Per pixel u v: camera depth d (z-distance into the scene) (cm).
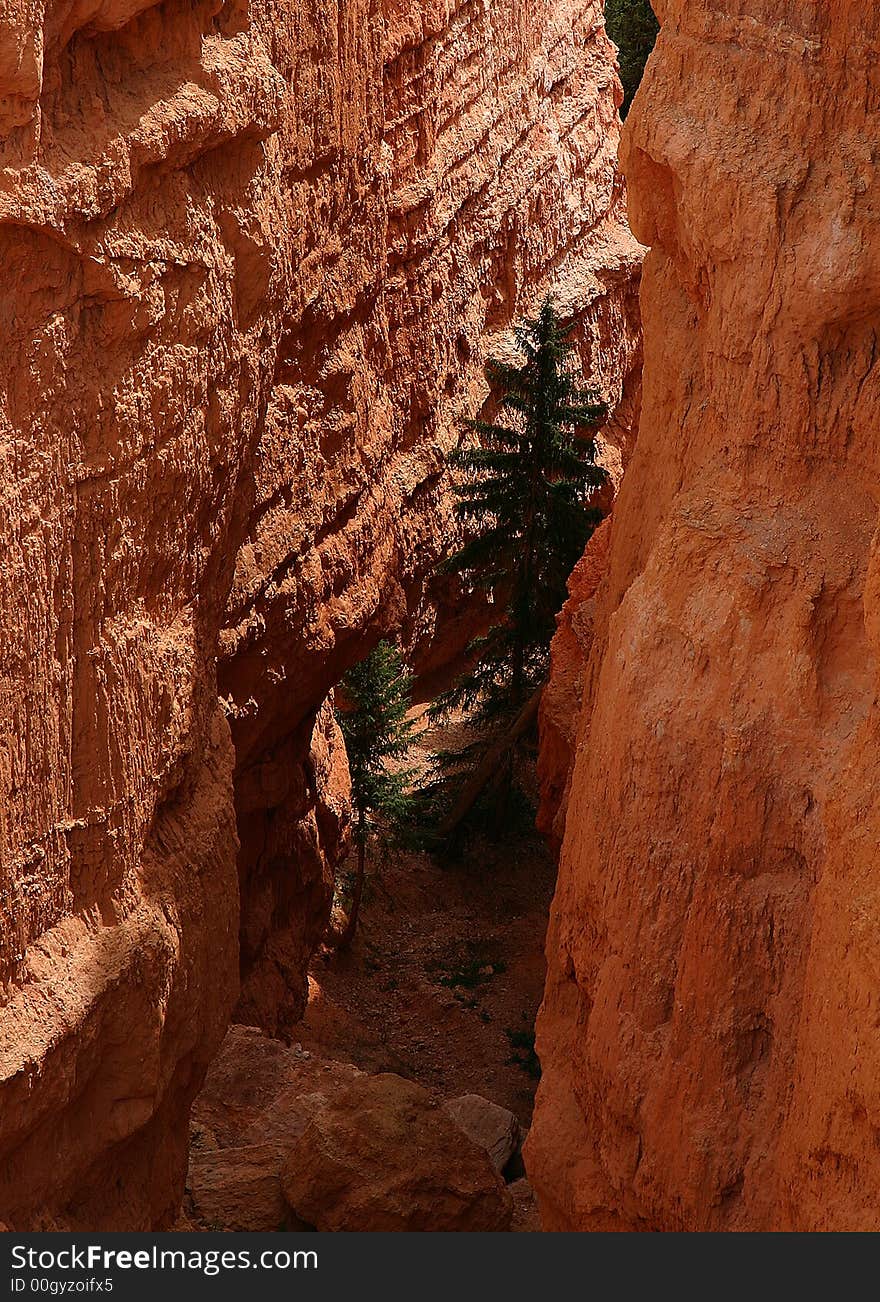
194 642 1148
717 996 866
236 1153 1336
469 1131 1584
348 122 1688
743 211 891
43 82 893
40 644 927
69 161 911
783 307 877
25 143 874
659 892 909
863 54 853
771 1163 835
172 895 1079
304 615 1708
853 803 728
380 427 1959
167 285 1027
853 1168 714
